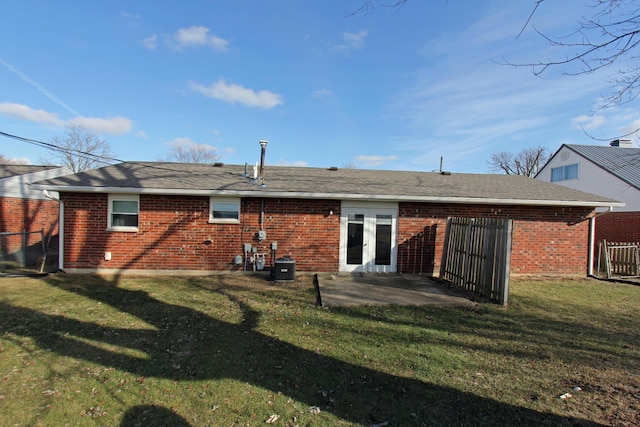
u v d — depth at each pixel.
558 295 8.38
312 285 8.94
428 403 3.50
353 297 7.61
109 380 3.85
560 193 11.73
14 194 15.69
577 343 5.20
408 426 3.12
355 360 4.43
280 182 11.23
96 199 9.93
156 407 3.35
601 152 22.67
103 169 11.61
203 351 4.66
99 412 3.26
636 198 17.81
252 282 9.15
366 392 3.69
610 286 9.64
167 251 10.09
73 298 7.17
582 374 4.19
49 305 6.62
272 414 3.28
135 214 10.09
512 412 3.36
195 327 5.57
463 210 10.97
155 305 6.77
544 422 3.21
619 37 3.95
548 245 11.19
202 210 10.20
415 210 10.85
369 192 10.46
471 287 8.47
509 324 6.04
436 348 4.88
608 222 19.00
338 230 10.63
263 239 10.34
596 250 14.41
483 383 3.91
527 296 8.20
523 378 4.05
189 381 3.86
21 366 4.13
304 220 10.54
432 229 10.90
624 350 4.95
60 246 9.88
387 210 10.80
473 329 5.74
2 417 3.14
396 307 6.93
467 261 8.72
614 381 4.03
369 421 3.19
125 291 7.87
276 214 10.45
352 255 10.73
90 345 4.79
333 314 6.38
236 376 3.99
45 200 17.27
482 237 8.18
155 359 4.39
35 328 5.38
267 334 5.30
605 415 3.34
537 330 5.75
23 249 11.45
